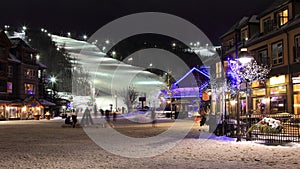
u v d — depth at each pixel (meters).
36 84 69.00
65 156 12.08
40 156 12.10
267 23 32.81
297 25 27.48
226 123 19.98
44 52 102.12
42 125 36.50
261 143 15.41
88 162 10.75
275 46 31.22
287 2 29.59
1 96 58.84
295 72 28.12
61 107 77.12
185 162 10.55
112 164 10.34
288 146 14.16
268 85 32.16
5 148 14.58
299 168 9.29
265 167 9.48
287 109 29.00
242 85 32.44
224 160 10.82
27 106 63.12
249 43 35.03
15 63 63.16
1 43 58.75
